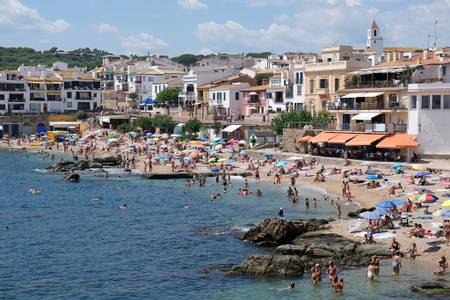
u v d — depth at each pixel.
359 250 58.38
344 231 66.50
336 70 136.25
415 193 83.19
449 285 50.28
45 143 184.75
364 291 49.94
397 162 105.19
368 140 109.31
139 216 82.69
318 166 113.50
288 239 65.31
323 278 53.22
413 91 106.38
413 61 123.88
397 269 53.31
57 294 51.84
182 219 80.06
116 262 60.69
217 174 116.62
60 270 58.38
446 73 114.88
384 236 62.09
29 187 110.12
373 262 53.50
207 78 198.38
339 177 102.69
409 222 66.75
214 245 65.88
